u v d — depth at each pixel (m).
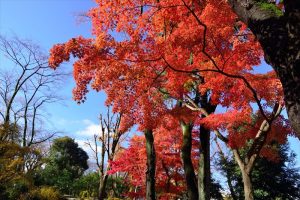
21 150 15.70
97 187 30.28
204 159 10.66
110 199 24.12
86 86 7.59
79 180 32.00
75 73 7.41
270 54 3.19
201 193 10.46
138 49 6.80
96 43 6.63
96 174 32.41
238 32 7.73
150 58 6.88
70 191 31.55
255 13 3.34
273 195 23.34
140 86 7.68
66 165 40.66
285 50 3.04
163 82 7.85
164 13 6.95
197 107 10.12
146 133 11.62
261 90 8.17
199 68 7.41
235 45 7.55
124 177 27.08
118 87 7.77
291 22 3.03
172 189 17.36
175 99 9.59
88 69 7.28
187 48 6.85
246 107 8.70
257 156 9.67
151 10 7.30
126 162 15.73
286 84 3.04
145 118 8.51
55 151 42.75
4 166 15.52
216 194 27.00
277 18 3.18
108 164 15.73
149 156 11.50
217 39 6.93
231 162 24.28
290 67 3.00
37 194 18.39
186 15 6.87
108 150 15.78
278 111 8.75
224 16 6.49
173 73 7.29
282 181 23.14
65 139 44.28
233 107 8.72
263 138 9.50
